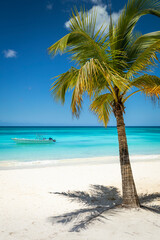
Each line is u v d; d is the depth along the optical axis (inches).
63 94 201.2
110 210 179.6
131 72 173.0
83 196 253.1
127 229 137.6
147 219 155.3
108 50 175.5
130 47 189.5
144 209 180.7
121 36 185.0
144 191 273.4
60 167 450.0
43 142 1122.0
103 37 169.5
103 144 1100.5
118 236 127.3
